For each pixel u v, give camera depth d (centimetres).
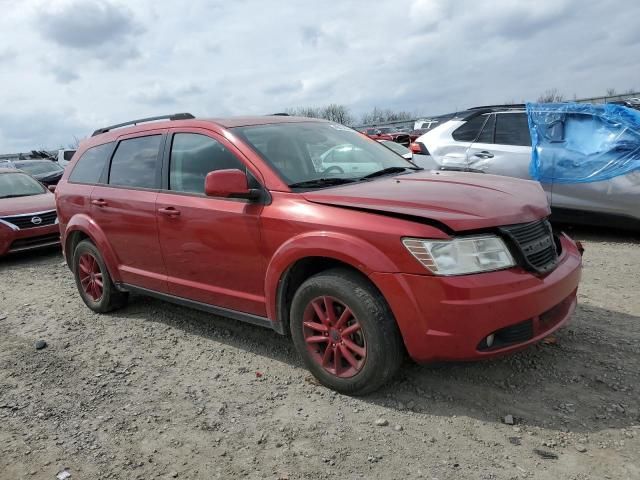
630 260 611
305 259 345
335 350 338
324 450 289
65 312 559
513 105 783
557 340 395
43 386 391
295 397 346
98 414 345
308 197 348
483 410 315
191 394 361
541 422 300
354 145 455
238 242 377
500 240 304
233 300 395
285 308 368
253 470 277
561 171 722
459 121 828
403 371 363
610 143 698
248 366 396
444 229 296
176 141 440
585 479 252
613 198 693
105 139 527
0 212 858
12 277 754
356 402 333
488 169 776
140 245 461
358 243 312
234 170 358
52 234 895
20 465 297
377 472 268
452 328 291
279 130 426
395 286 300
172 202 423
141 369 406
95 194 504
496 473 261
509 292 294
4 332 512
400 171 429
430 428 301
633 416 300
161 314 524
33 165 1817
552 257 334
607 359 364
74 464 295
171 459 292
